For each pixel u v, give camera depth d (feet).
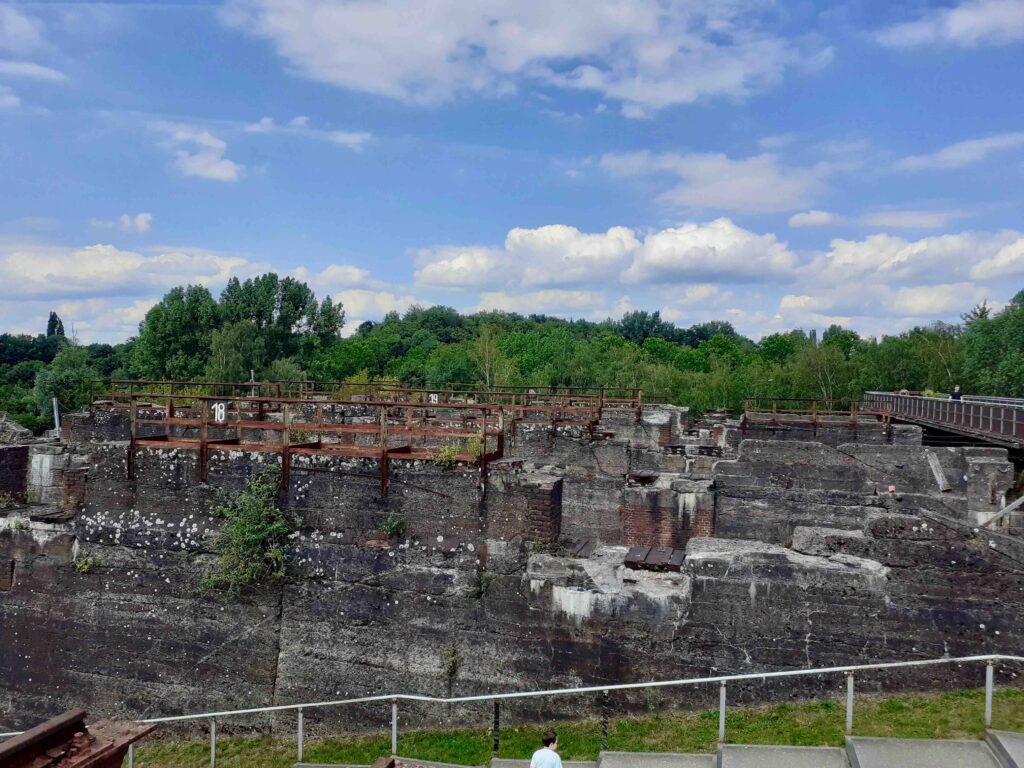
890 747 30.12
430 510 43.70
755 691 37.88
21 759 24.11
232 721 45.06
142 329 236.43
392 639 43.27
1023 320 183.21
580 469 73.82
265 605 45.34
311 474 45.47
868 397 194.90
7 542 49.57
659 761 32.35
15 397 222.07
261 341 222.89
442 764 34.96
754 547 40.91
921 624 36.68
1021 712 32.55
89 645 47.80
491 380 236.02
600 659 39.91
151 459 47.65
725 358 273.13
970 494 64.80
